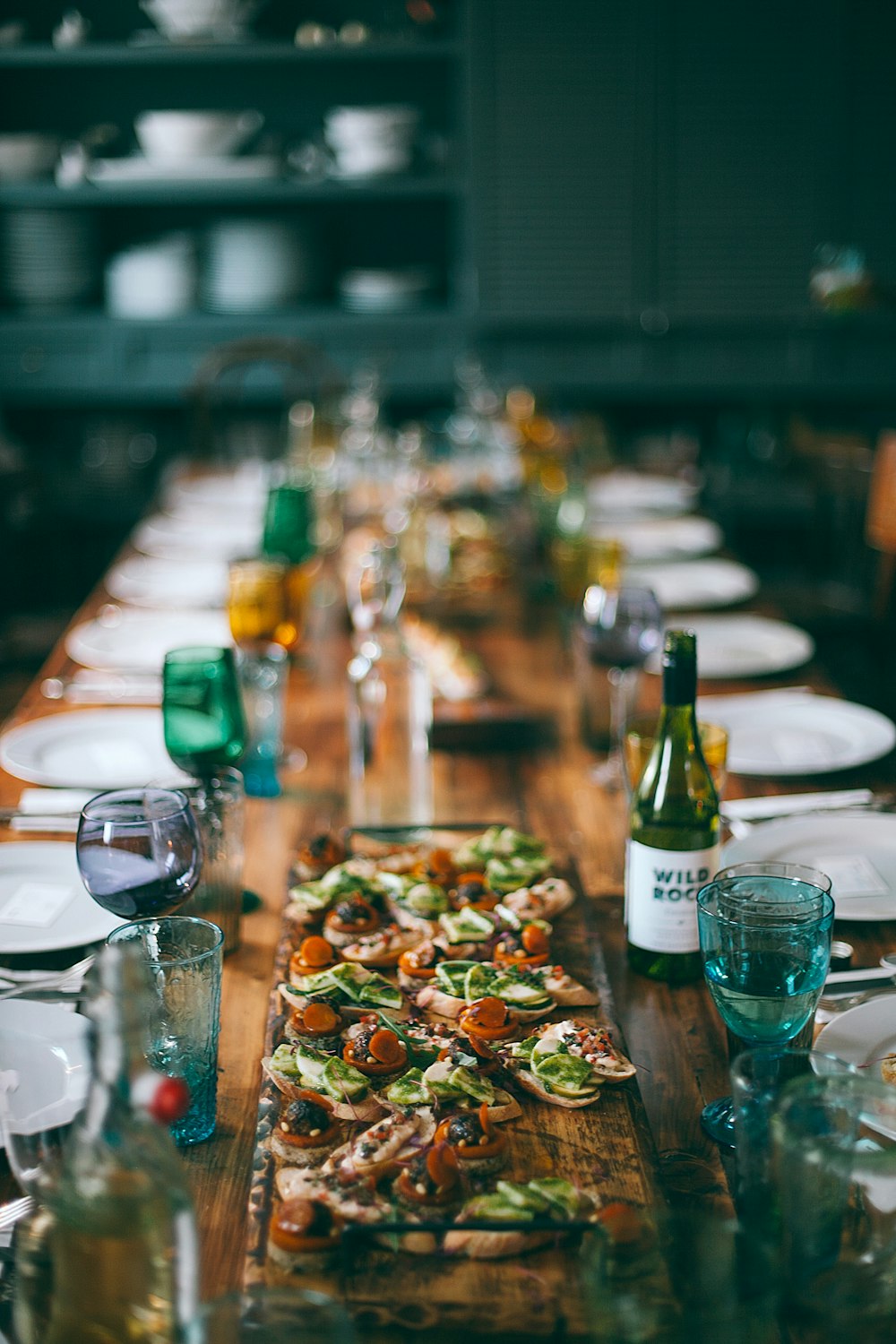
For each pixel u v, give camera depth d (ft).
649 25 18.63
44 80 19.77
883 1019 4.93
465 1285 3.92
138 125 19.06
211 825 5.46
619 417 21.02
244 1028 5.12
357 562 10.17
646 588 7.28
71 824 6.53
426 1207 4.13
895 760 7.32
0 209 19.27
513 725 7.54
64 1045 4.13
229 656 6.31
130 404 20.66
